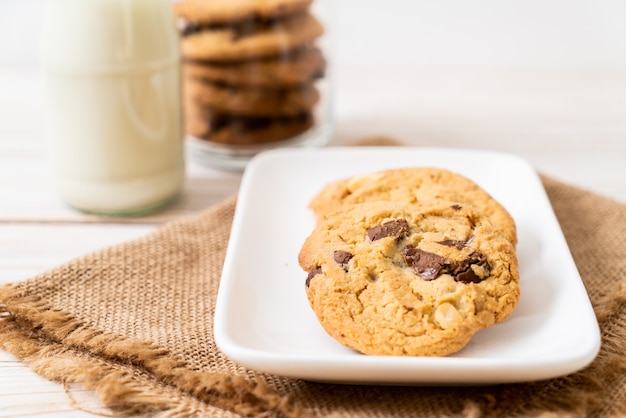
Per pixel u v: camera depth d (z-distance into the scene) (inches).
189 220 22.8
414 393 18.3
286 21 24.8
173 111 23.8
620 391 18.3
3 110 29.6
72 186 23.6
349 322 18.4
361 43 34.9
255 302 19.6
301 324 19.2
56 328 19.5
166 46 23.2
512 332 18.8
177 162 24.2
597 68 34.2
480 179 23.2
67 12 22.4
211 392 18.3
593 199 23.5
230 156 25.8
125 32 22.5
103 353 19.0
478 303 18.6
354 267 19.1
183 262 21.5
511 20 34.0
